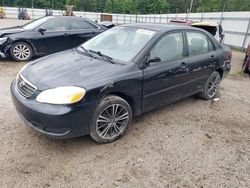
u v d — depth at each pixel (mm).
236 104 5137
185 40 4199
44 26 7637
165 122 4043
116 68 3268
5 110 4062
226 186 2699
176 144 3424
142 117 4164
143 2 82000
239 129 4035
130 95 3354
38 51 7652
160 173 2820
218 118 4379
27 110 2850
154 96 3715
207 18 20625
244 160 3186
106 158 3006
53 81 2947
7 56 7590
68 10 34812
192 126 3984
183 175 2818
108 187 2559
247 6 55688
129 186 2594
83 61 3516
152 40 3645
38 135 3369
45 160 2891
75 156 3000
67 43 8008
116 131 3365
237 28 16125
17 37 7242
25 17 42406
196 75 4457
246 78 7574
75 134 2941
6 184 2498
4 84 5359
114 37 4102
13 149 3047
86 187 2539
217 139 3650
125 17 48469
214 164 3059
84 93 2848
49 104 2764
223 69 5188
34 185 2512
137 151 3189
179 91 4180
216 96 5516
